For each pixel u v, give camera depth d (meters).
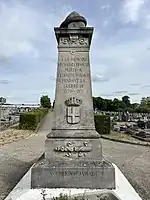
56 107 5.99
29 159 10.54
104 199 4.68
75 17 6.12
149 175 7.99
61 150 5.73
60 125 5.93
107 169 5.34
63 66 6.09
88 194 4.91
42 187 5.32
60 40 6.13
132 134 20.50
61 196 4.65
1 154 11.77
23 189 5.28
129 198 4.86
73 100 5.96
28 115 23.59
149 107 61.00
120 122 32.59
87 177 5.34
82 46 6.13
